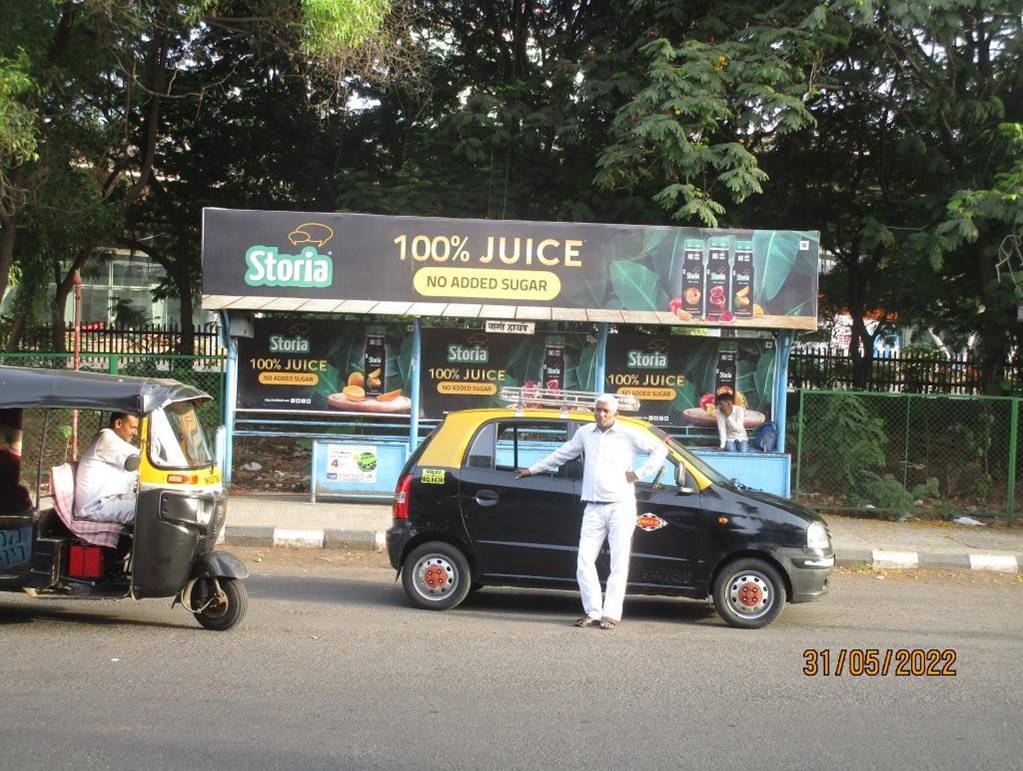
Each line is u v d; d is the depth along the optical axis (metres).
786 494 14.65
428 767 5.11
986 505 15.93
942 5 14.75
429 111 20.31
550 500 8.81
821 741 5.68
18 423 8.06
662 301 14.57
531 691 6.50
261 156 22.19
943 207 16.48
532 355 15.20
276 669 6.83
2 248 16.78
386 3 15.17
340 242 14.34
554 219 18.17
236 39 19.47
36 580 7.66
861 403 16.06
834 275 21.78
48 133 16.22
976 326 19.00
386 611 8.90
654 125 14.74
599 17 19.14
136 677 6.54
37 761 5.05
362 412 15.10
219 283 14.24
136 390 7.66
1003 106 16.25
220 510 8.27
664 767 5.20
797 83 16.02
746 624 8.66
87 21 15.57
